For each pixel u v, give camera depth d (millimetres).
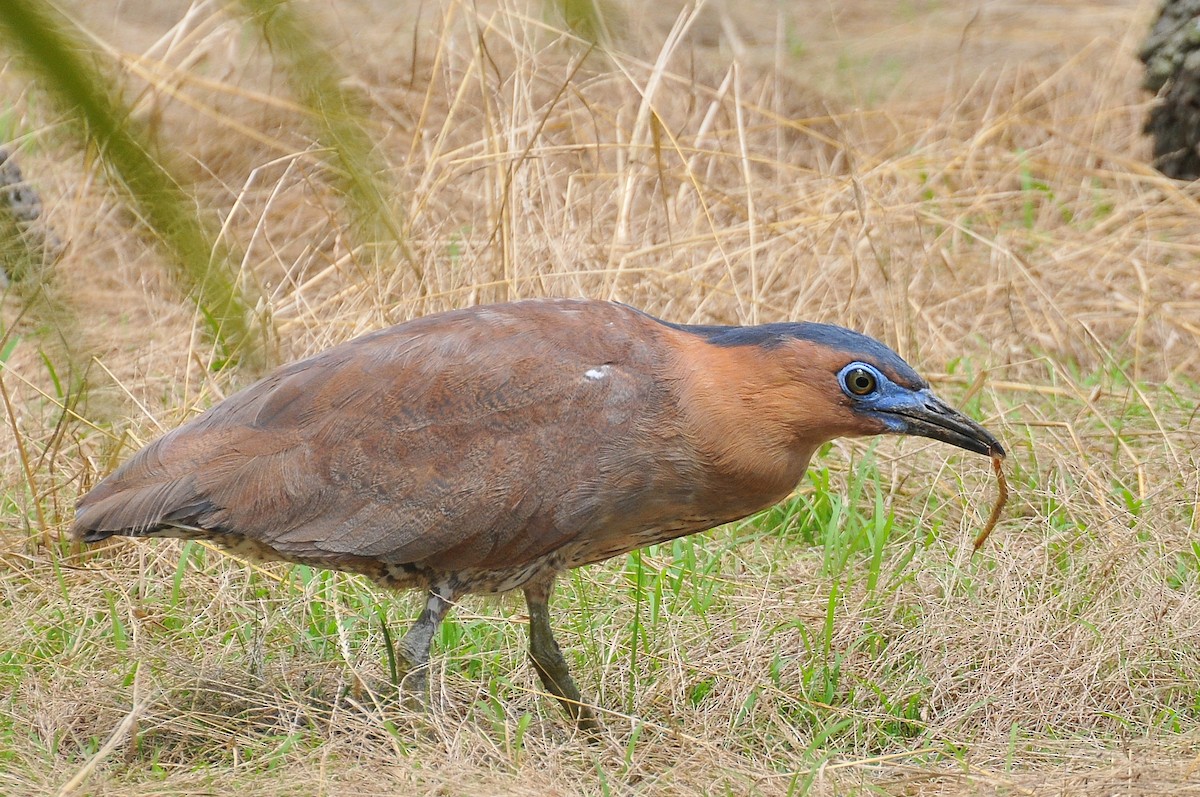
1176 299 15477
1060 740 8562
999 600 9992
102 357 12047
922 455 12508
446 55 16156
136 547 10469
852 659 9711
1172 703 9148
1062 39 22406
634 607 10031
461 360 8102
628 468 8148
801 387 8219
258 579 10328
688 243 14102
